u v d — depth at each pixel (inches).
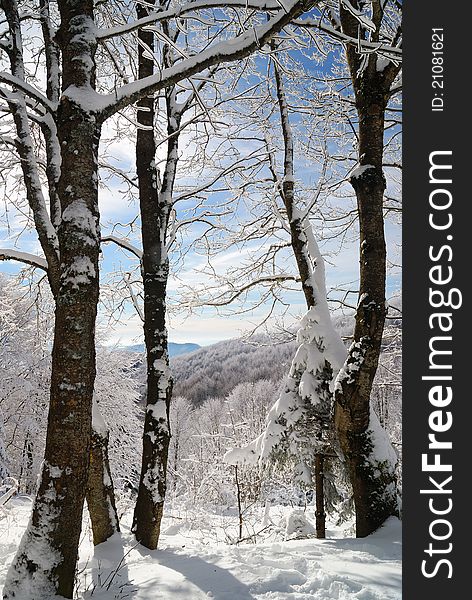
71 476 155.4
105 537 244.8
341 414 256.2
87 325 162.2
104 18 301.6
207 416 1883.6
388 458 252.7
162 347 269.3
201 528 408.2
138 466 722.8
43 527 151.6
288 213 332.5
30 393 742.5
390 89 265.1
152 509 245.8
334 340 299.0
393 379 435.2
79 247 163.8
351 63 272.5
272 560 192.9
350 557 196.4
